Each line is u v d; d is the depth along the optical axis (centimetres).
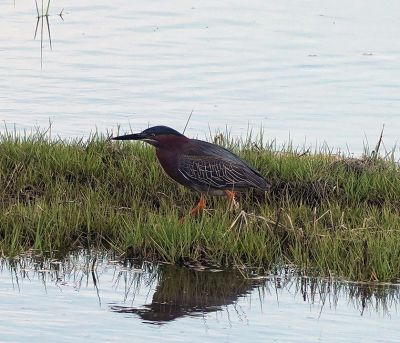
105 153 1622
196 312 1141
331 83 2358
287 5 2997
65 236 1354
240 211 1407
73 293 1182
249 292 1216
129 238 1332
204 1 3036
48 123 2011
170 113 2123
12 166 1549
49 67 2411
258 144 1802
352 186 1543
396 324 1119
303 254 1312
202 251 1324
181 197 1521
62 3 2975
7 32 2680
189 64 2470
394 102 2241
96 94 2230
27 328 1061
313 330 1095
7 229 1351
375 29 2761
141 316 1117
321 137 2009
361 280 1263
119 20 2828
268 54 2559
